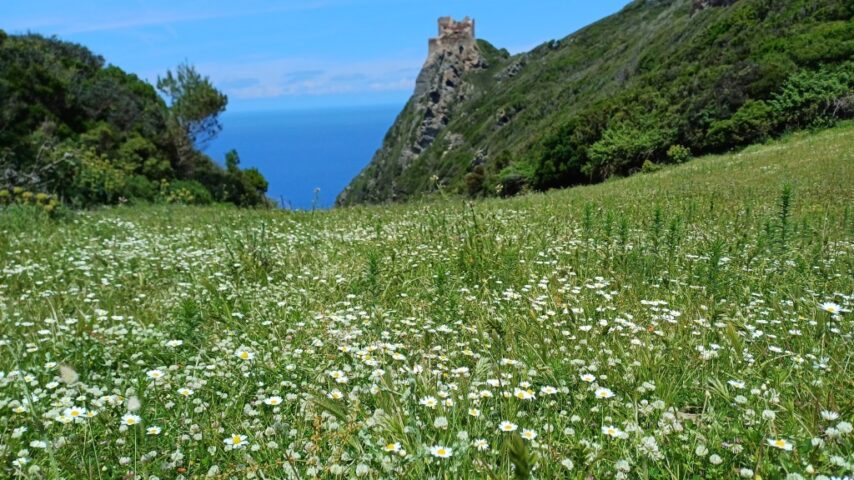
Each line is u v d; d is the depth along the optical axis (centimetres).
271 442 267
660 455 244
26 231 1066
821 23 3866
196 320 437
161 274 722
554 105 9456
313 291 572
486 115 12144
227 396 334
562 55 12800
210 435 290
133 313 524
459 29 16800
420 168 12525
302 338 430
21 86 2925
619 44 10900
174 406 323
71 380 238
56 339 431
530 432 261
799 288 510
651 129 4003
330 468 239
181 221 1287
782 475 232
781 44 3794
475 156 9775
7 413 317
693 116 3706
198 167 3756
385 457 244
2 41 3400
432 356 369
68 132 2908
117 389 342
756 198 1212
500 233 809
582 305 471
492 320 437
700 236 787
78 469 259
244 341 434
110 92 3475
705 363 350
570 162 4441
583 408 304
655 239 679
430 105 15812
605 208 1162
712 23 5631
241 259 711
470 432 269
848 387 310
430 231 860
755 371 332
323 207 1524
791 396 307
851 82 3259
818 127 3161
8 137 2180
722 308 455
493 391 319
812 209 1004
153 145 3262
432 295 538
